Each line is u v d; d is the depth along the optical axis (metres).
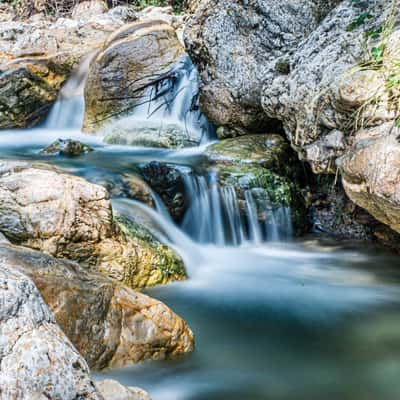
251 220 6.41
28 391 1.92
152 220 5.71
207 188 6.38
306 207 6.94
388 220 4.15
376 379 3.45
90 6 16.28
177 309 4.44
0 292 2.00
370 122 4.10
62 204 4.25
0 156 7.12
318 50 5.31
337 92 4.37
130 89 9.55
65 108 10.76
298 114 5.25
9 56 11.62
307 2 6.57
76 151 7.49
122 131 8.62
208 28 7.32
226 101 7.39
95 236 4.39
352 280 5.24
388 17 4.66
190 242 6.05
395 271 5.50
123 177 6.11
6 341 1.96
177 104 9.09
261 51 6.95
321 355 3.72
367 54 4.53
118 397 2.55
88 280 3.37
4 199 4.21
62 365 2.04
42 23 14.08
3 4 18.20
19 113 10.35
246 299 4.71
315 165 5.04
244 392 3.25
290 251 6.18
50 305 3.10
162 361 3.45
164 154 7.60
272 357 3.68
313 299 4.72
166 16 14.02
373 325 4.23
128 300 3.43
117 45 9.81
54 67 10.96
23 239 4.16
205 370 3.45
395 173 3.67
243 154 6.88
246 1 6.95
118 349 3.27
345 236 6.64
